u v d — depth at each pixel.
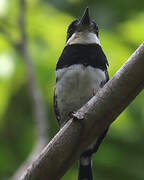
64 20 10.72
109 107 5.63
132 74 5.50
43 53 10.26
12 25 10.56
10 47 10.24
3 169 10.68
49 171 5.85
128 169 10.31
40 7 10.92
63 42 10.44
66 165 5.84
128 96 5.59
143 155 10.48
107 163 10.29
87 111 5.67
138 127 10.38
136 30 10.50
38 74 10.03
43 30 10.59
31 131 10.81
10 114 10.79
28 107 10.75
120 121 10.20
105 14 11.61
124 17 11.45
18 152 10.83
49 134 10.45
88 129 5.71
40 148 8.43
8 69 10.09
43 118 8.92
